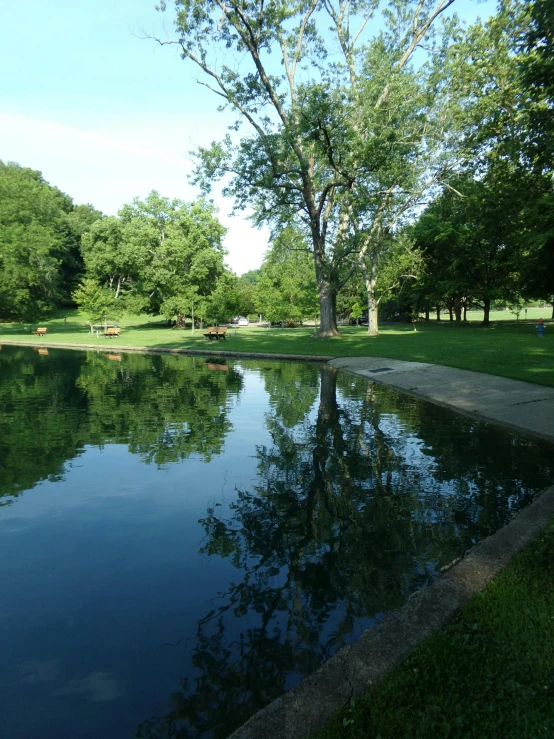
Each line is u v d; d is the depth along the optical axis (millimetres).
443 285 45781
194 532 5617
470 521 5684
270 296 60844
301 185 32969
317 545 5227
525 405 11328
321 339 32750
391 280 42781
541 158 12875
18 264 51344
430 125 30344
